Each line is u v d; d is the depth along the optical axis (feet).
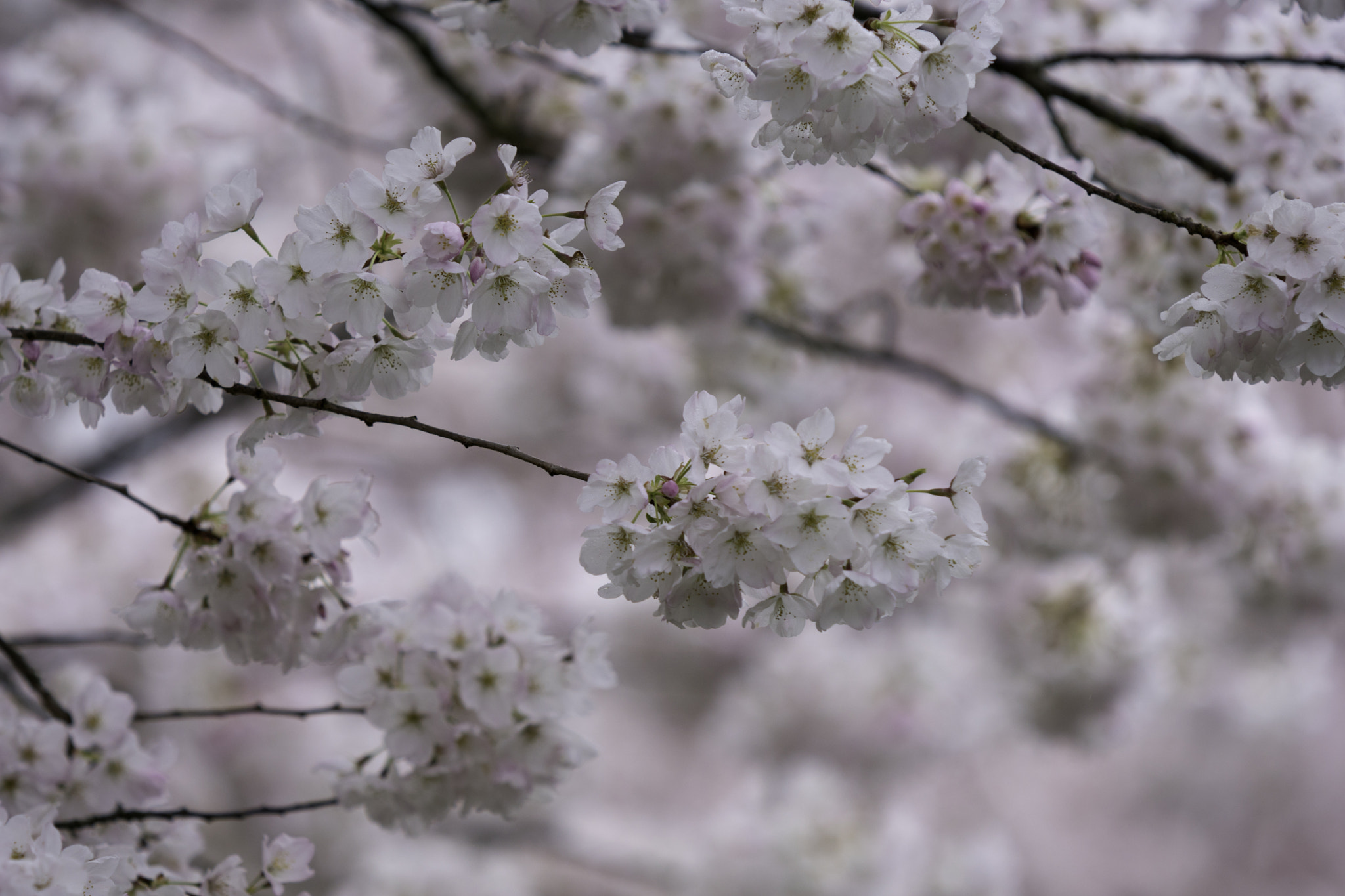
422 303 9.96
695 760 38.68
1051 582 19.08
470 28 10.57
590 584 28.81
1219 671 23.58
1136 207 10.18
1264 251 10.05
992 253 10.91
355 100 22.98
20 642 10.84
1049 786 43.70
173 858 10.68
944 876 21.76
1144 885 42.27
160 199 14.10
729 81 10.25
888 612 10.02
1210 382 15.55
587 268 10.03
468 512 31.32
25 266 13.83
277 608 10.49
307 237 9.98
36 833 10.19
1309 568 15.92
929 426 20.51
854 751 23.57
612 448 26.61
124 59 16.26
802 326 16.48
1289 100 11.30
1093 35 11.67
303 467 28.17
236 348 10.07
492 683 10.50
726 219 12.86
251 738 23.84
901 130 10.19
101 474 17.95
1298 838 42.86
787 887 21.20
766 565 9.96
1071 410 16.35
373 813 10.66
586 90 12.61
